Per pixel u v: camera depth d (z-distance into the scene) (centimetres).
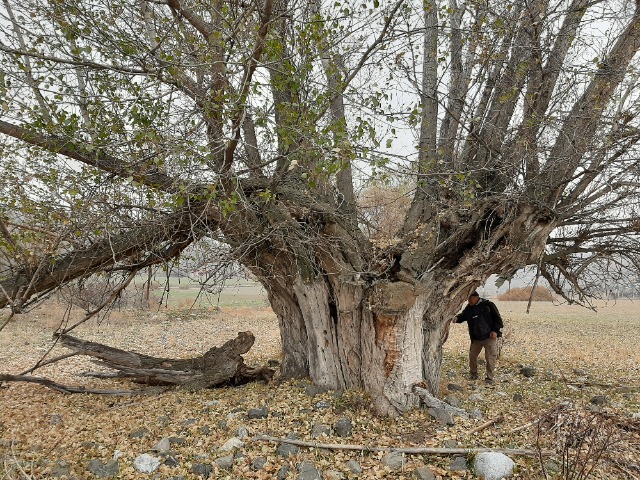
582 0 688
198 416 691
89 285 762
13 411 754
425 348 761
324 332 790
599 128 685
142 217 649
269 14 448
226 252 610
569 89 728
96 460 539
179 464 536
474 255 730
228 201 489
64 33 484
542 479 473
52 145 557
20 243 576
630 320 2370
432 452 538
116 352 875
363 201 813
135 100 510
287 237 706
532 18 664
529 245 712
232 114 478
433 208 753
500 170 695
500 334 944
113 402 806
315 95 589
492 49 660
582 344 1562
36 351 1388
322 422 638
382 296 660
